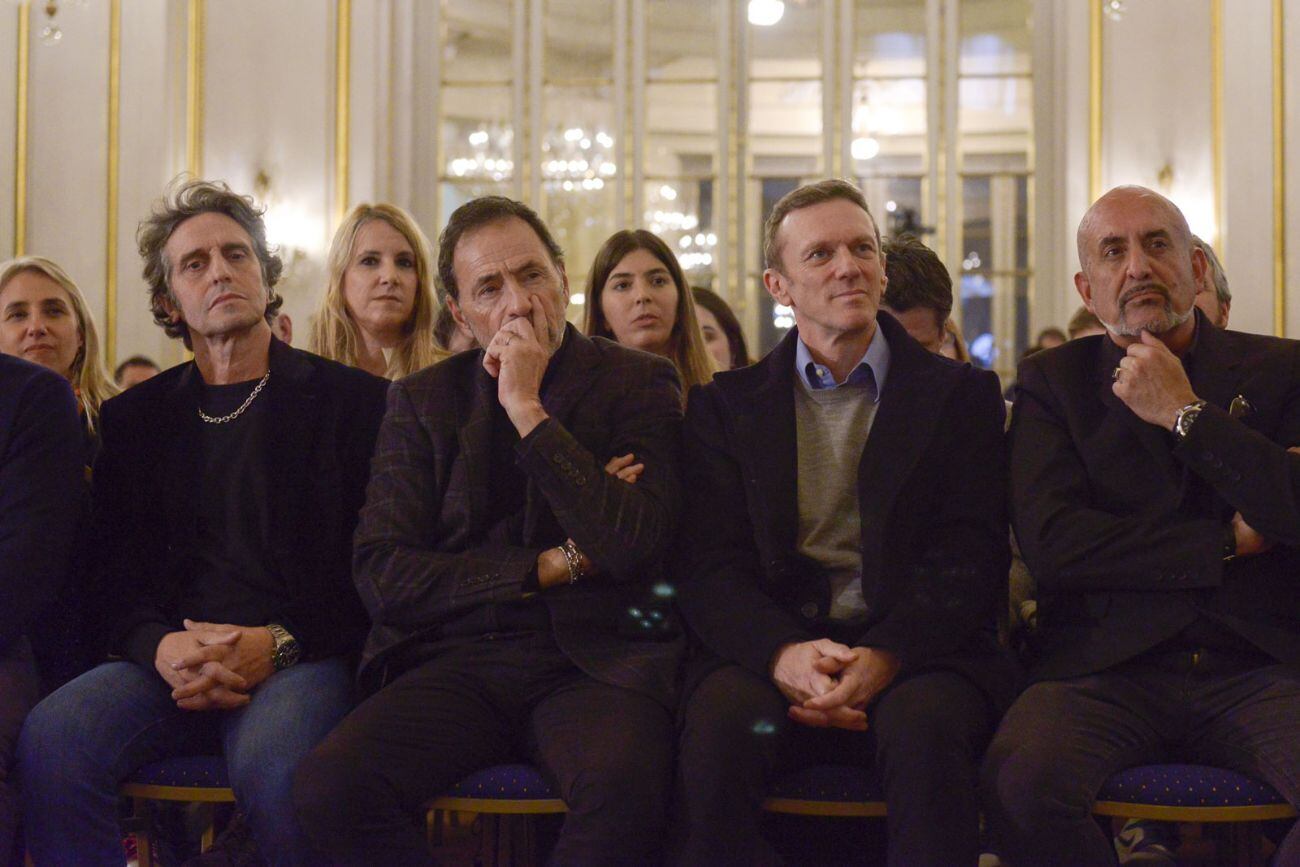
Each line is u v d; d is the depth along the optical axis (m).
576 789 2.18
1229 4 7.40
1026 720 2.28
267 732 2.37
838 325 2.51
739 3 8.23
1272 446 2.31
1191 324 2.57
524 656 2.44
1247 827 2.39
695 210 8.23
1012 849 2.19
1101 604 2.43
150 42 7.95
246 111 7.99
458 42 8.30
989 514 2.50
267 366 2.79
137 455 2.72
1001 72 8.10
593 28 8.27
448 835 3.60
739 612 2.42
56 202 7.96
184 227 2.75
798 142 8.23
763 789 2.25
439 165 8.29
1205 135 7.48
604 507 2.39
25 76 7.98
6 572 2.53
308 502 2.67
